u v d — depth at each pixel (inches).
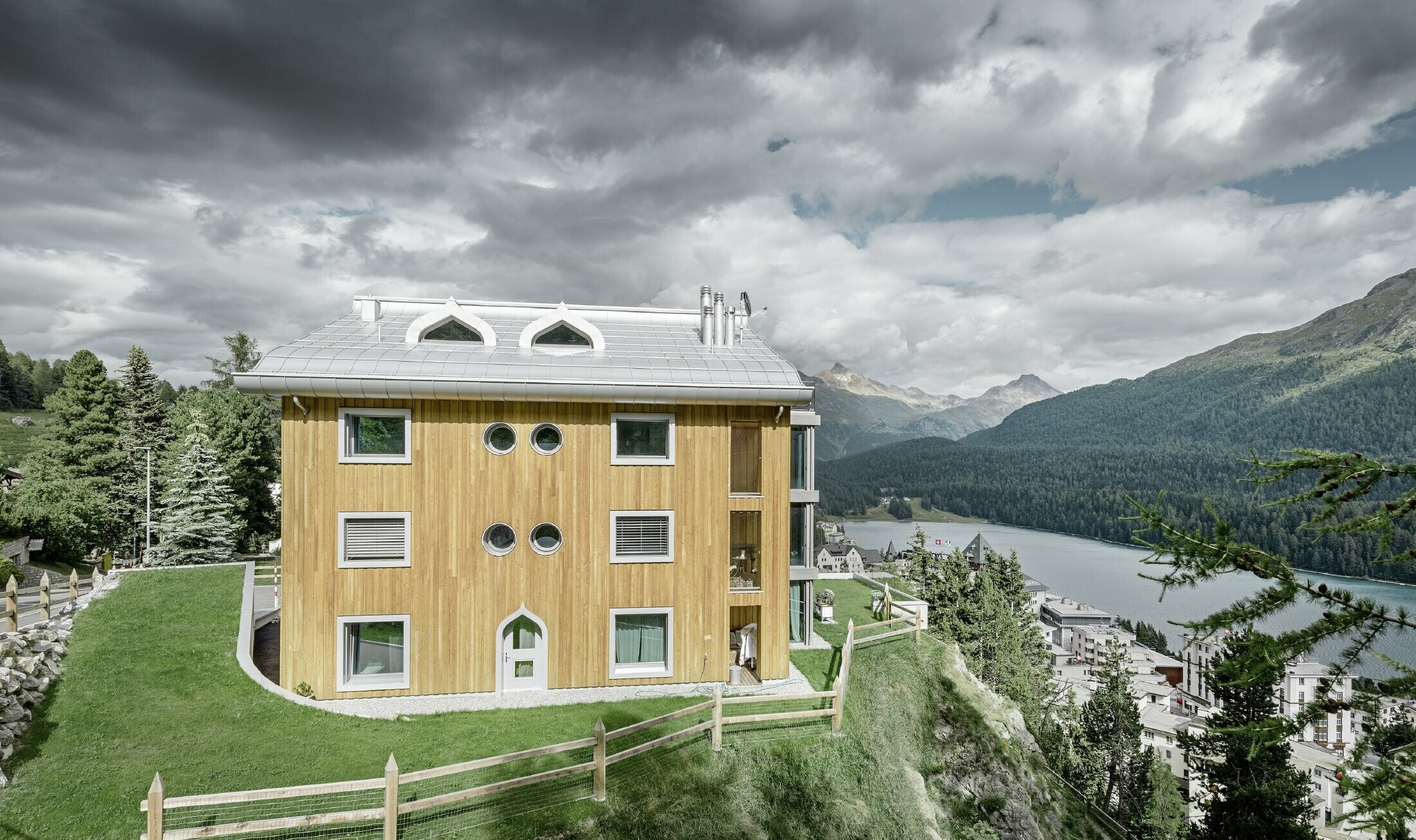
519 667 875.4
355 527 837.2
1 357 5629.9
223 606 993.5
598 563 885.8
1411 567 259.1
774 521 949.2
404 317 1013.8
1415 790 240.8
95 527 1932.8
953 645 1277.1
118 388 2241.6
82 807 566.3
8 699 660.7
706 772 703.7
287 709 763.4
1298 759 2908.5
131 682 768.9
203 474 1627.7
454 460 852.6
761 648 940.6
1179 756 3046.3
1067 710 2593.5
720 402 896.9
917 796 830.5
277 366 802.8
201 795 554.6
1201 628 294.5
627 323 1091.9
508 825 588.4
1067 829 1079.6
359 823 569.9
